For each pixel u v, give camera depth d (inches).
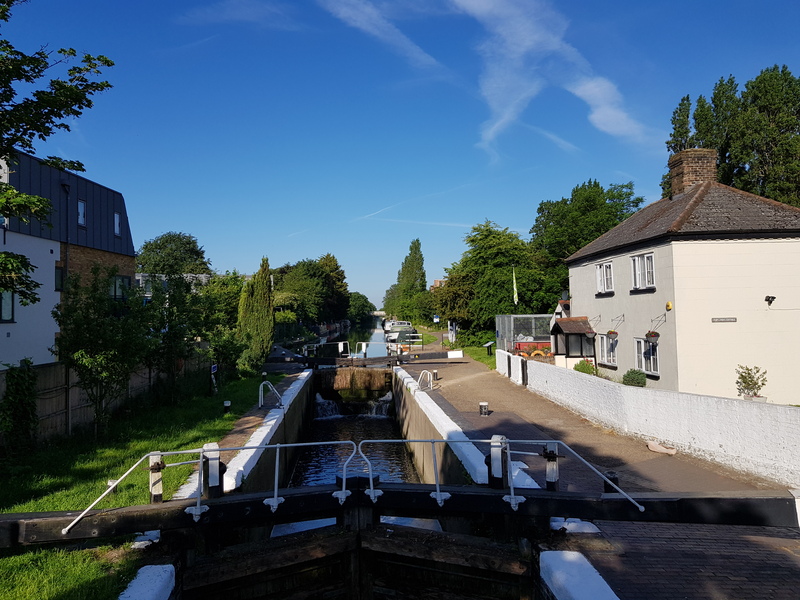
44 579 223.1
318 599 294.0
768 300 602.5
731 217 622.2
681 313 605.6
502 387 815.1
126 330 449.1
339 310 3442.4
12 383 368.2
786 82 1144.8
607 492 272.4
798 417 327.0
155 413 573.0
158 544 265.0
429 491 285.0
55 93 335.0
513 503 267.6
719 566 238.5
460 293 1494.8
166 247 2709.2
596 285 837.8
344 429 964.0
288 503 281.6
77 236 736.3
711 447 395.5
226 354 871.1
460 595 282.8
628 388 497.7
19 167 624.1
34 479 339.6
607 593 209.5
